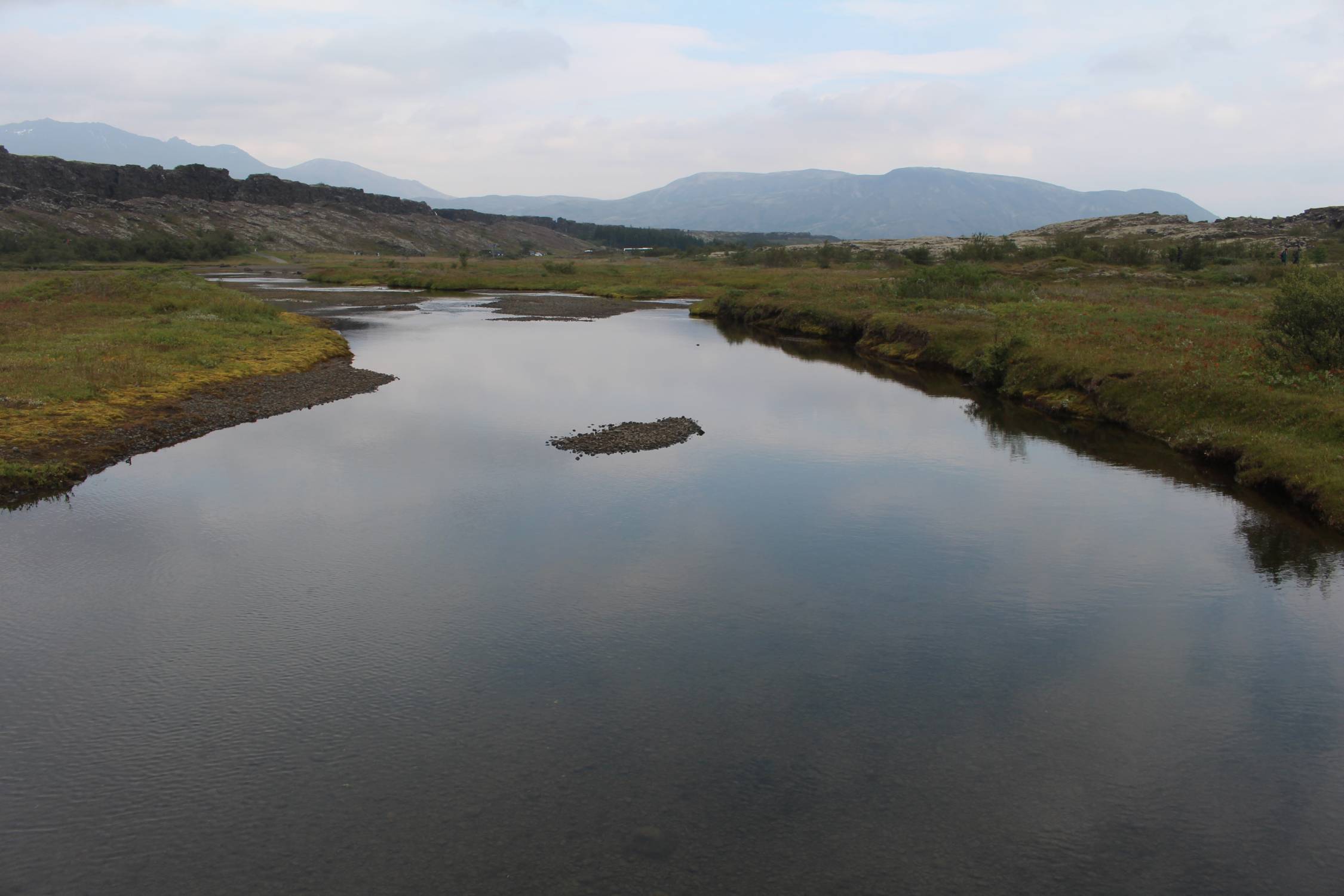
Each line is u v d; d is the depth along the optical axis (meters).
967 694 12.69
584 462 25.81
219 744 11.31
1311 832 9.66
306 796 10.23
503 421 31.38
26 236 144.00
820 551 18.66
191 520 20.11
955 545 19.08
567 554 18.31
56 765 10.81
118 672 13.20
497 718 11.95
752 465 25.78
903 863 9.12
